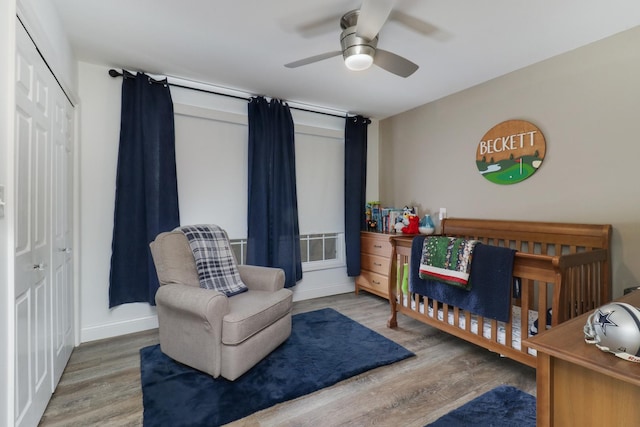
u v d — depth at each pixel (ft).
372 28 5.33
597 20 6.43
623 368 2.49
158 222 8.89
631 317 2.67
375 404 5.66
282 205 11.12
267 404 5.62
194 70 8.85
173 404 5.60
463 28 6.72
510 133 8.97
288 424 5.15
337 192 13.02
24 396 4.45
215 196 10.25
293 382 6.29
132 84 8.72
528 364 6.05
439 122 11.19
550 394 2.90
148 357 7.33
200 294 6.41
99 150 8.48
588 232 7.12
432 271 7.50
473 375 6.63
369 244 12.27
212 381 6.32
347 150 12.66
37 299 5.00
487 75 9.17
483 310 6.66
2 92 3.87
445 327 7.77
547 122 8.16
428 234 10.99
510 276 6.27
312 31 6.90
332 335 8.64
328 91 10.44
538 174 8.38
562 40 7.23
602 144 7.20
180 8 6.07
